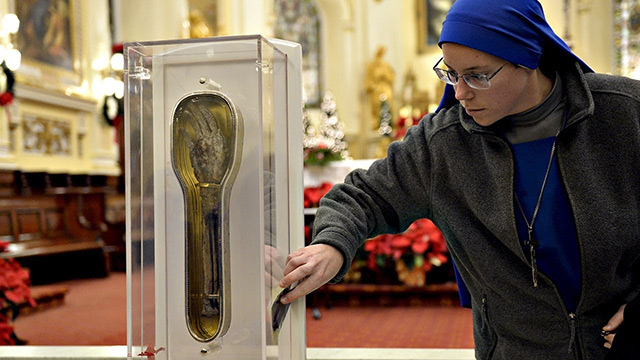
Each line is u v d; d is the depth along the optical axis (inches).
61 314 176.1
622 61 514.3
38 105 305.4
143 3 389.7
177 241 43.3
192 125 42.6
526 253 49.2
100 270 264.7
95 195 287.1
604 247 46.9
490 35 43.9
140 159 43.0
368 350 93.9
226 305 42.5
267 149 42.5
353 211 51.9
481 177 50.3
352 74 602.5
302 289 45.8
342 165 215.3
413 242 181.9
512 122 49.5
